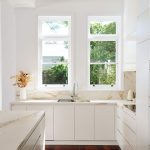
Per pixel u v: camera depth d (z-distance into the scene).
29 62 5.08
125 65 4.68
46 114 4.58
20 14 5.05
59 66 5.25
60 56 5.23
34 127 1.92
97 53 5.22
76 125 4.57
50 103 4.57
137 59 2.75
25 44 5.07
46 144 4.64
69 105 4.57
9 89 4.88
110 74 5.23
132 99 4.76
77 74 5.07
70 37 5.15
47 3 5.04
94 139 4.57
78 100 4.91
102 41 5.23
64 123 4.58
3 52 4.78
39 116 2.39
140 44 2.60
